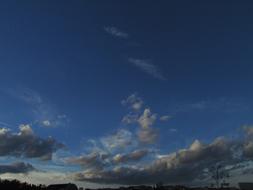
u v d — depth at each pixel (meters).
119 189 125.88
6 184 117.31
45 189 120.19
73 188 121.12
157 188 127.50
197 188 115.31
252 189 106.44
